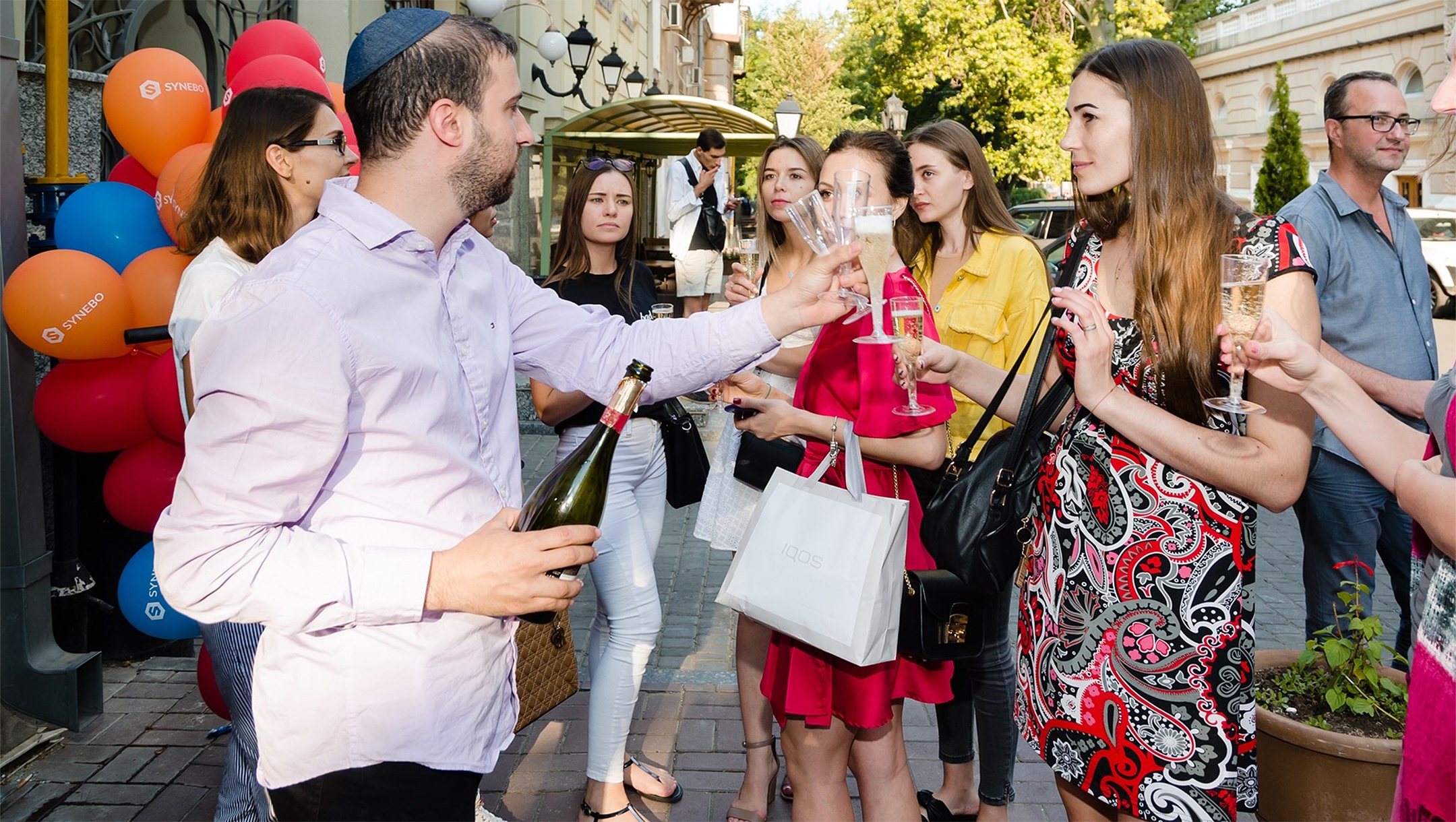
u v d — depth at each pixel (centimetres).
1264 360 180
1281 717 273
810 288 207
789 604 224
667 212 1173
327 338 150
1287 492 195
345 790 163
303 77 380
